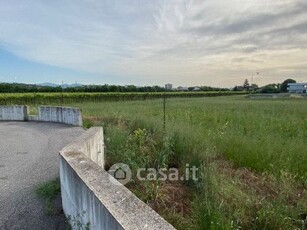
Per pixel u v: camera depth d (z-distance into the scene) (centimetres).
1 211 332
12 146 714
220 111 1402
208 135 636
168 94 4706
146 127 805
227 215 311
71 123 1135
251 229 301
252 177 436
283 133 732
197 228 295
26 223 304
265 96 4609
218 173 423
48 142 764
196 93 5653
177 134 637
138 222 168
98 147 496
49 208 337
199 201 341
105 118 1066
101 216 199
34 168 508
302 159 474
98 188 222
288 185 389
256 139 584
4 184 422
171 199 377
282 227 297
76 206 268
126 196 207
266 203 331
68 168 289
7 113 1335
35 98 2503
